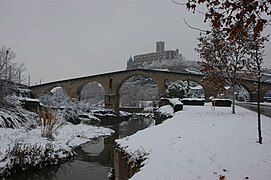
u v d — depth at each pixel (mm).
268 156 10414
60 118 33906
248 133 15047
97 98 109250
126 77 72000
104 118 62375
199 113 26688
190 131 15812
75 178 18938
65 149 25078
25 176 19094
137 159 10828
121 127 50438
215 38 25859
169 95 48531
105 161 23734
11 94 44812
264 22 5395
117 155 13828
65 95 73062
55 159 22016
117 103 72812
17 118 35531
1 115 32625
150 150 11523
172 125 18547
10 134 26094
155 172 8891
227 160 9883
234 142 12719
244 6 5320
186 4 5695
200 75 65062
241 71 26391
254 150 11281
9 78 44000
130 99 106688
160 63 147500
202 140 13188
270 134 14742
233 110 26578
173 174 8609
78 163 23078
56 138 29828
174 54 192375
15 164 19016
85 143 32438
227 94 71062
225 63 26266
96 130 42125
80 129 40438
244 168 8992
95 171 20734
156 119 34812
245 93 71125
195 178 8219
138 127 50188
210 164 9477
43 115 28125
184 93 50000
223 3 5504
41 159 20766
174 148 11750
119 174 13016
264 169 8891
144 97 115625
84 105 64125
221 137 13898
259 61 14250
